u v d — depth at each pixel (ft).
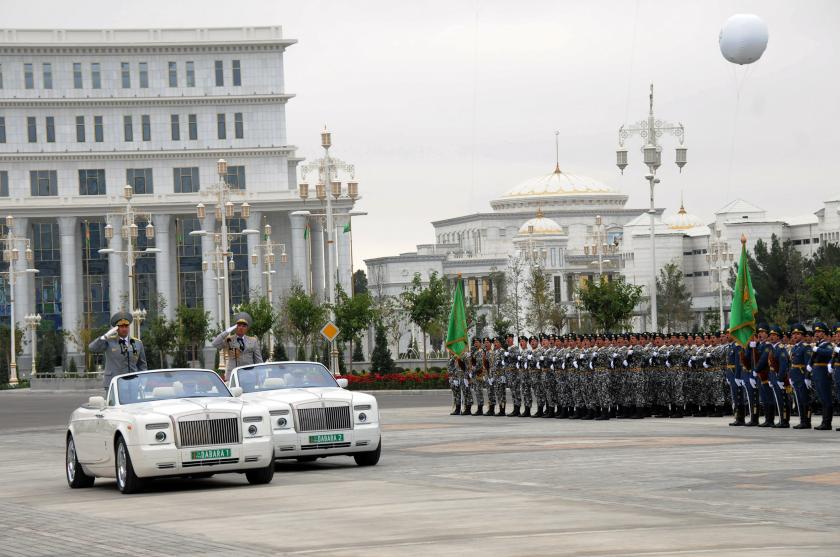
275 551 99.96
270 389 187.73
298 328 632.79
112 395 163.22
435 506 125.90
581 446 199.82
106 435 158.10
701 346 289.12
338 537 106.73
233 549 101.86
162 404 158.30
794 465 158.71
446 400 436.76
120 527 120.26
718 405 287.48
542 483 146.41
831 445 189.67
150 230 631.56
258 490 150.71
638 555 92.53
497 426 266.57
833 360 228.02
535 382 303.89
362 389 514.27
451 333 328.70
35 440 279.90
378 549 98.99
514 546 98.27
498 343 314.76
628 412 287.07
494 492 137.90
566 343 294.46
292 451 175.94
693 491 133.49
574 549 96.02
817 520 110.11
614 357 284.82
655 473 152.87
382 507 127.03
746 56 280.31
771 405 244.22
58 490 165.37
